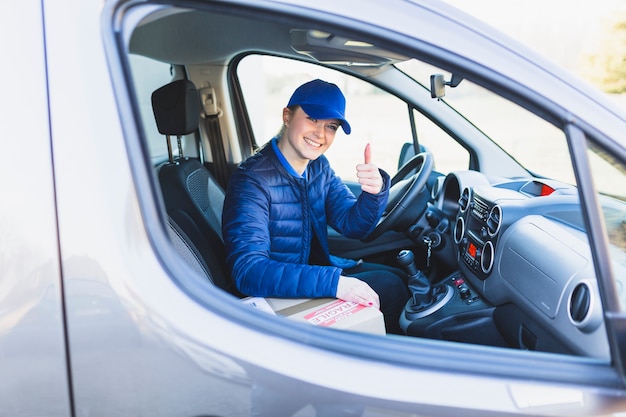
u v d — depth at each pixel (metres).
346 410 0.80
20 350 0.78
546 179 1.95
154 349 0.78
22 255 0.77
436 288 2.00
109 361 0.78
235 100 2.89
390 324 2.01
